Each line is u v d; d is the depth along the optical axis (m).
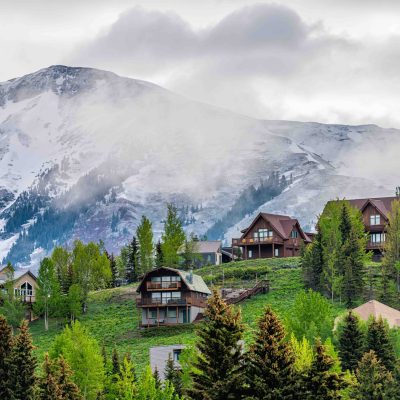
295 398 85.81
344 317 126.44
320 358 87.50
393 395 106.06
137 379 126.38
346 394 104.88
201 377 89.38
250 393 87.00
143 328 175.12
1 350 109.81
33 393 107.31
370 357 107.38
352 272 171.00
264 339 87.81
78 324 129.50
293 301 175.12
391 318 143.25
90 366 121.25
